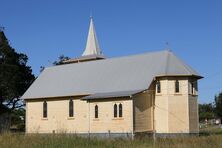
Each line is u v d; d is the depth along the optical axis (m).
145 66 64.69
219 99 113.88
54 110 71.31
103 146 36.12
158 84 61.56
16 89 89.44
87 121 65.38
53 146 35.44
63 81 74.00
